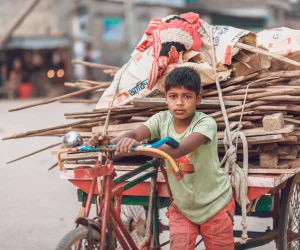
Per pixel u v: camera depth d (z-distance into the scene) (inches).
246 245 159.6
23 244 203.2
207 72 156.2
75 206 254.1
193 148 127.3
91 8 979.9
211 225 137.7
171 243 139.7
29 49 956.0
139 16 957.8
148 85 156.0
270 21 1157.7
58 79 952.9
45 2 906.1
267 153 146.5
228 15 1042.7
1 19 906.7
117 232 127.2
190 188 136.2
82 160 161.3
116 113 164.6
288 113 161.9
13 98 929.5
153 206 141.6
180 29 161.2
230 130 150.8
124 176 130.2
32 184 294.5
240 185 140.3
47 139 446.6
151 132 137.5
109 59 991.6
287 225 156.9
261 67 168.7
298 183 167.6
